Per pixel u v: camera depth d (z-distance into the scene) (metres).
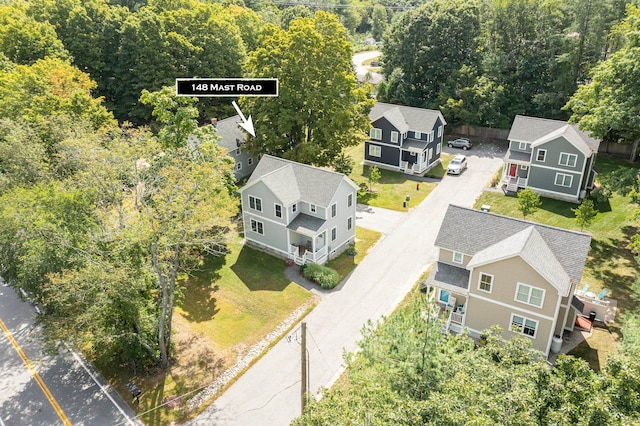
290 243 34.66
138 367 25.44
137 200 27.16
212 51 58.47
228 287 31.97
